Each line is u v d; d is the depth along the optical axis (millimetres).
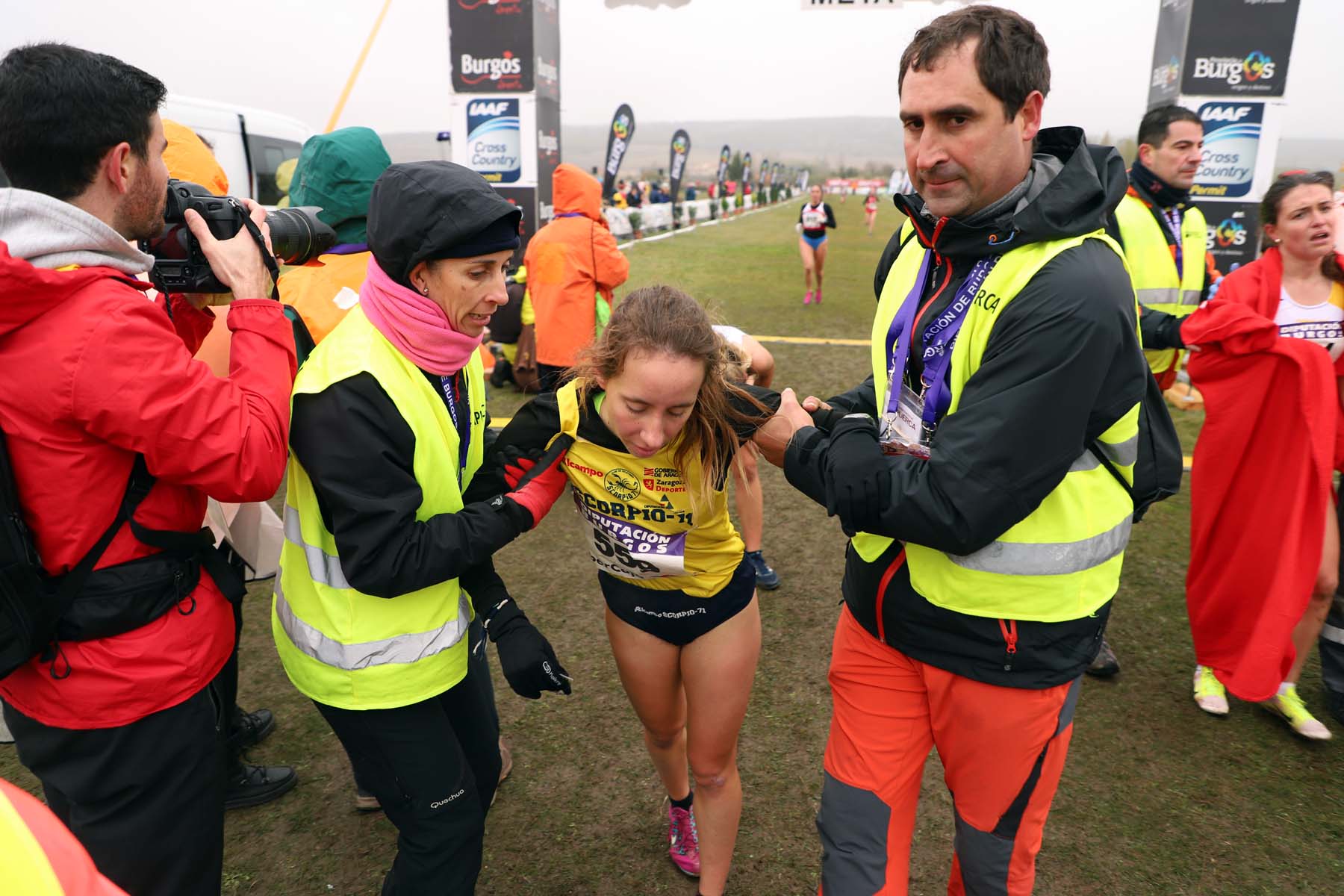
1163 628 3660
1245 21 8766
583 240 5375
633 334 1494
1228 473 2863
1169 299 3572
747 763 2803
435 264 1493
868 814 1716
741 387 1765
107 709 1491
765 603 3885
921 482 1421
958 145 1387
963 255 1510
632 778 2742
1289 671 2939
